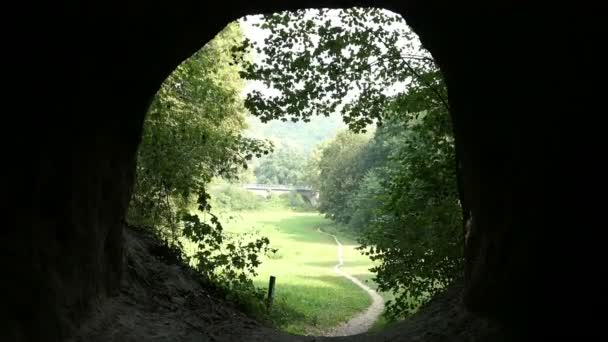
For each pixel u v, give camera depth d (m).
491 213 6.91
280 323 14.70
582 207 4.68
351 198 66.19
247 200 69.94
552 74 4.88
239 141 13.61
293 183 142.38
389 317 12.92
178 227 13.45
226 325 9.36
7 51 4.27
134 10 5.72
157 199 13.05
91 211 6.45
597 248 4.51
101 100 6.03
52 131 5.12
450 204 12.09
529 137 5.52
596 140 4.45
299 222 80.38
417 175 12.31
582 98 4.55
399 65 13.08
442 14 6.74
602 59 4.23
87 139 5.96
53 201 5.36
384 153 47.62
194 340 7.64
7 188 4.51
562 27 4.56
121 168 7.47
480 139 6.96
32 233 4.96
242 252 12.55
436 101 12.68
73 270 5.93
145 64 6.70
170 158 12.41
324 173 83.94
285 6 7.78
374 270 12.94
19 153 4.64
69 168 5.62
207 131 13.18
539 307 5.34
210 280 11.89
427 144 12.65
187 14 6.68
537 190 5.43
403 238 12.47
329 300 22.78
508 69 5.69
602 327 4.42
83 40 5.22
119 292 8.00
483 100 6.59
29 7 4.35
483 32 5.98
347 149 76.25
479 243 7.67
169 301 9.17
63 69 5.07
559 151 4.96
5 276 4.47
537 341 5.29
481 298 7.06
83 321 6.15
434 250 12.05
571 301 4.82
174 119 13.34
